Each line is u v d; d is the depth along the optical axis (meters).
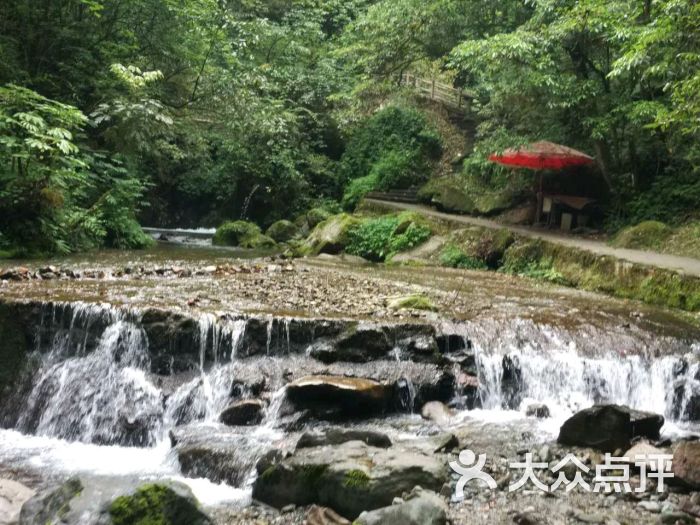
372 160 20.78
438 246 13.19
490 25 15.41
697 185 12.01
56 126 11.09
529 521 3.63
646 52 9.05
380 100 22.14
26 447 5.35
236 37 18.83
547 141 12.91
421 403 5.79
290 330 6.18
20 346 6.28
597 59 12.65
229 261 11.28
